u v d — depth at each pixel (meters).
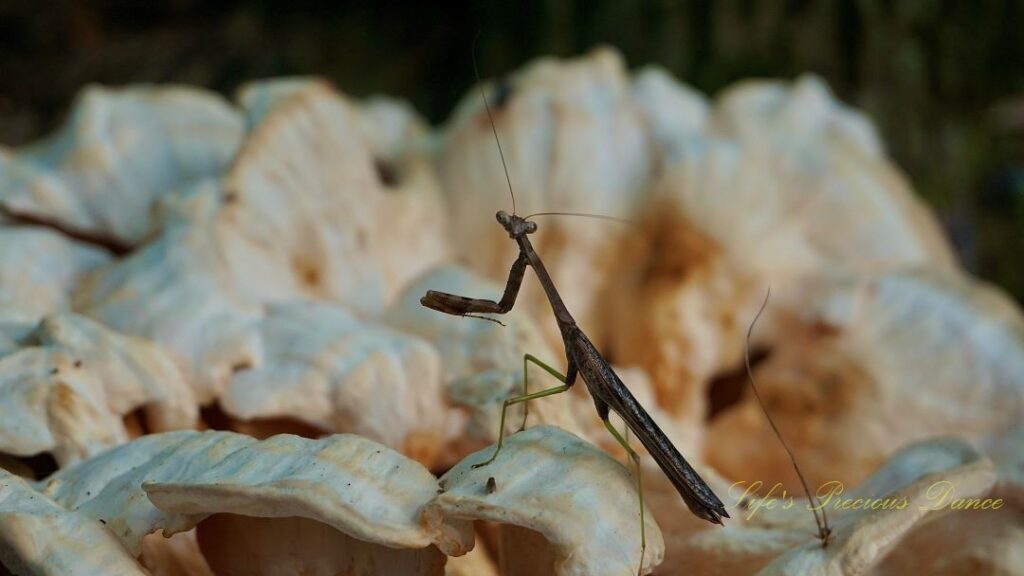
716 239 0.64
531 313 0.64
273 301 0.59
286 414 0.56
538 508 0.49
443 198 0.66
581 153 0.65
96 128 0.63
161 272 0.59
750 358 0.65
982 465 0.53
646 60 0.95
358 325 0.58
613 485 0.50
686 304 0.63
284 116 0.62
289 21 1.05
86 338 0.55
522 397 0.52
